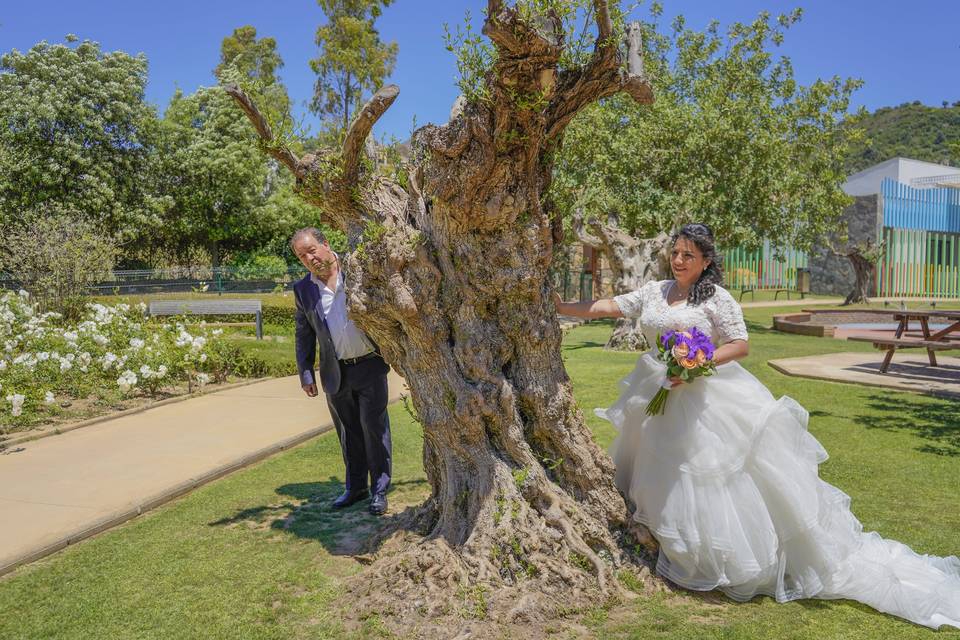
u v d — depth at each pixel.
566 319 21.23
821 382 9.23
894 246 34.97
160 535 4.15
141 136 31.53
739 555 3.20
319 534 4.16
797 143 18.78
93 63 30.11
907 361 11.03
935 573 3.38
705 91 18.89
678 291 3.67
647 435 3.52
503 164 3.07
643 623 3.01
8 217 27.69
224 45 43.22
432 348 3.46
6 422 6.67
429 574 3.23
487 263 3.36
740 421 3.29
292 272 28.56
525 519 3.39
